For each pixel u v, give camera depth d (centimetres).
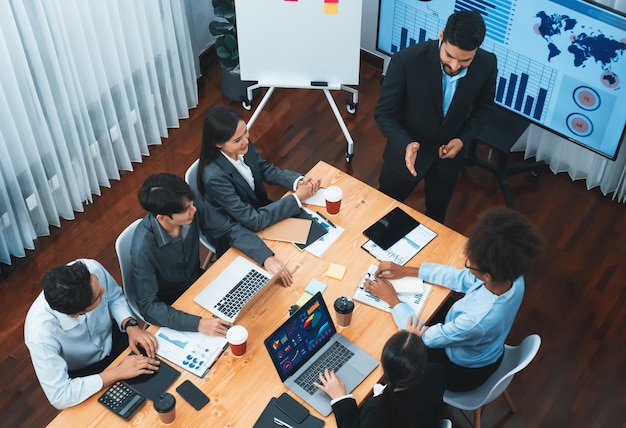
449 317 299
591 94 389
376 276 316
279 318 305
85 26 400
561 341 388
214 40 530
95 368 317
